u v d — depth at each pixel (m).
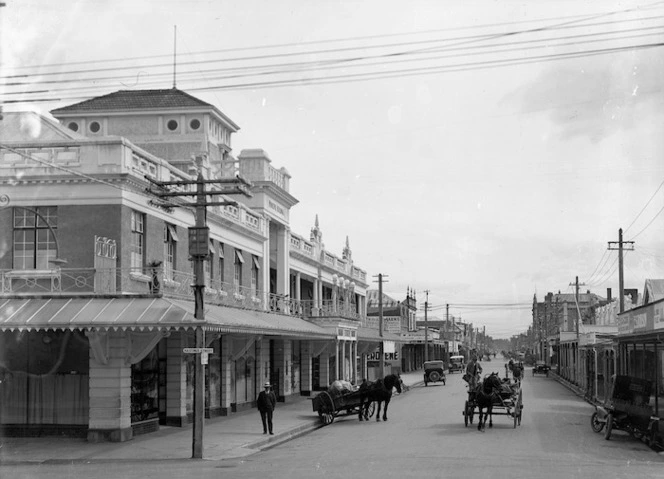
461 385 66.75
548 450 20.97
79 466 19.31
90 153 25.25
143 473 17.66
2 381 25.08
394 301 111.12
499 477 15.74
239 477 16.59
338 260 64.19
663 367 29.39
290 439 26.53
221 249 35.59
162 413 29.19
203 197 22.81
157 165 28.06
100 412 24.19
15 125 26.31
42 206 25.38
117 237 25.11
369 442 23.89
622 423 24.42
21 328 22.66
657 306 28.58
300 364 50.62
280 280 46.91
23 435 24.92
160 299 24.48
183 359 29.42
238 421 31.80
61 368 24.98
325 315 50.44
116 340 24.31
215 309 30.42
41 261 25.30
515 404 28.25
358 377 67.31
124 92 42.84
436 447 21.81
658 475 16.02
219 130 44.97
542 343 142.12
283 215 46.69
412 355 110.75
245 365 38.50
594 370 42.12
